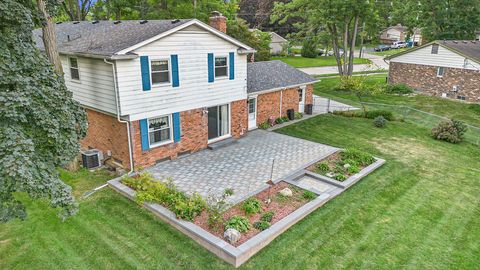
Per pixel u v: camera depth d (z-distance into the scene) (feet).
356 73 139.95
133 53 41.19
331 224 34.47
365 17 102.83
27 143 22.75
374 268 28.63
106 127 46.50
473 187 43.75
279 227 32.37
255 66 73.00
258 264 28.60
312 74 137.90
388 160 51.75
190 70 48.06
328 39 112.78
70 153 27.71
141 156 45.24
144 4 110.42
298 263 28.91
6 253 29.01
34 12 28.43
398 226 34.55
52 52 43.01
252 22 201.05
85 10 111.96
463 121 75.92
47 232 31.89
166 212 34.30
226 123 56.85
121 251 29.68
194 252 29.76
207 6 114.11
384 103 90.99
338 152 53.16
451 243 32.17
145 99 44.06
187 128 50.01
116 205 36.78
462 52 88.84
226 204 35.60
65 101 28.32
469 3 122.42
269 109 67.51
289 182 42.24
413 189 42.68
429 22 127.95
